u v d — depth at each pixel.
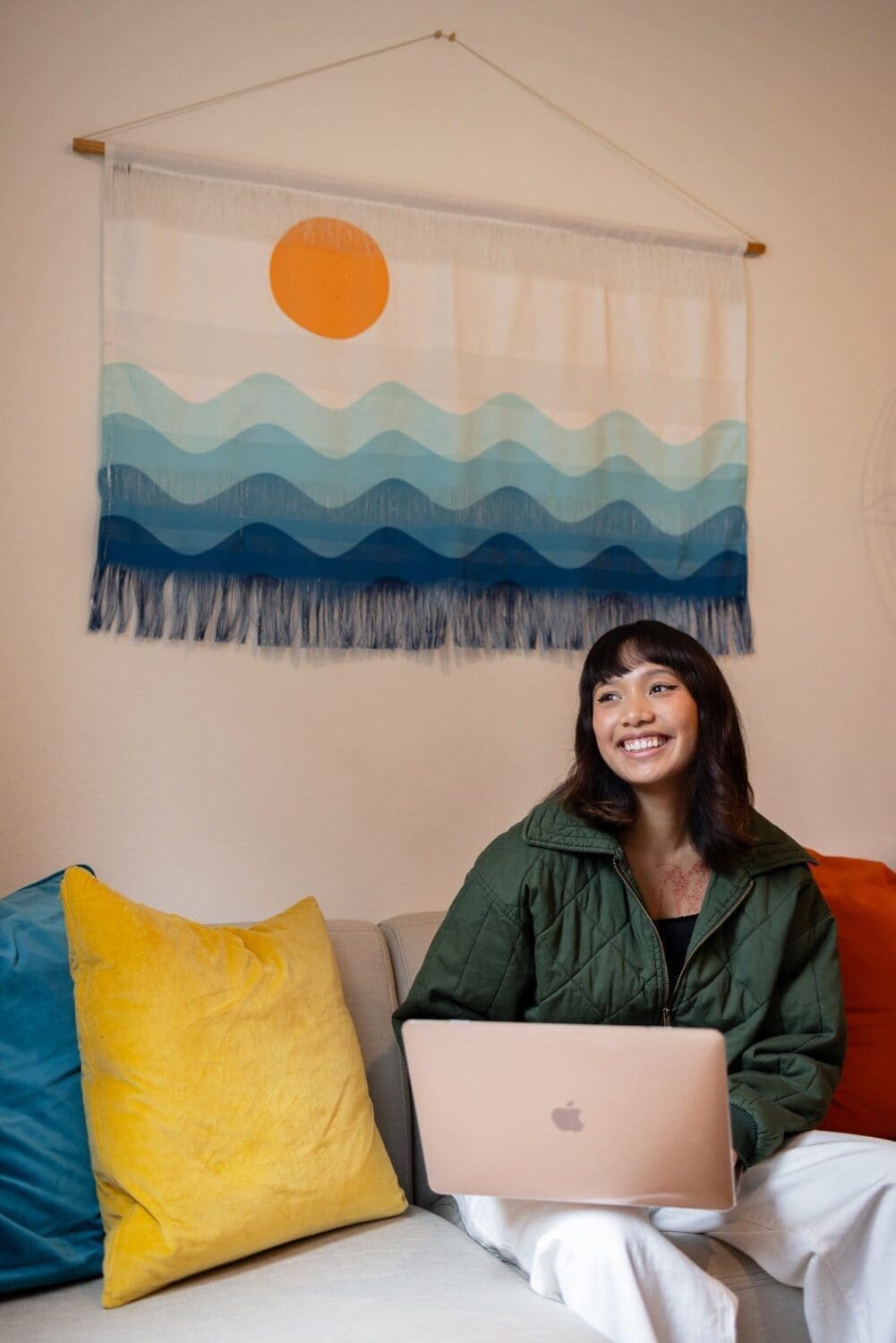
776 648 2.48
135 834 2.03
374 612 2.17
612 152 2.42
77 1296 1.43
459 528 2.22
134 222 2.06
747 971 1.72
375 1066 1.84
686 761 1.73
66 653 2.00
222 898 2.08
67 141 2.05
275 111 2.19
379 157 2.25
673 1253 1.41
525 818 1.80
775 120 2.57
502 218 2.30
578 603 2.30
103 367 2.04
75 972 1.55
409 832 2.20
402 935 2.00
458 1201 1.71
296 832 2.12
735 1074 1.68
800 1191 1.57
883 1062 1.91
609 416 2.35
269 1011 1.60
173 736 2.05
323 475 2.15
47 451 2.01
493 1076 1.38
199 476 2.07
